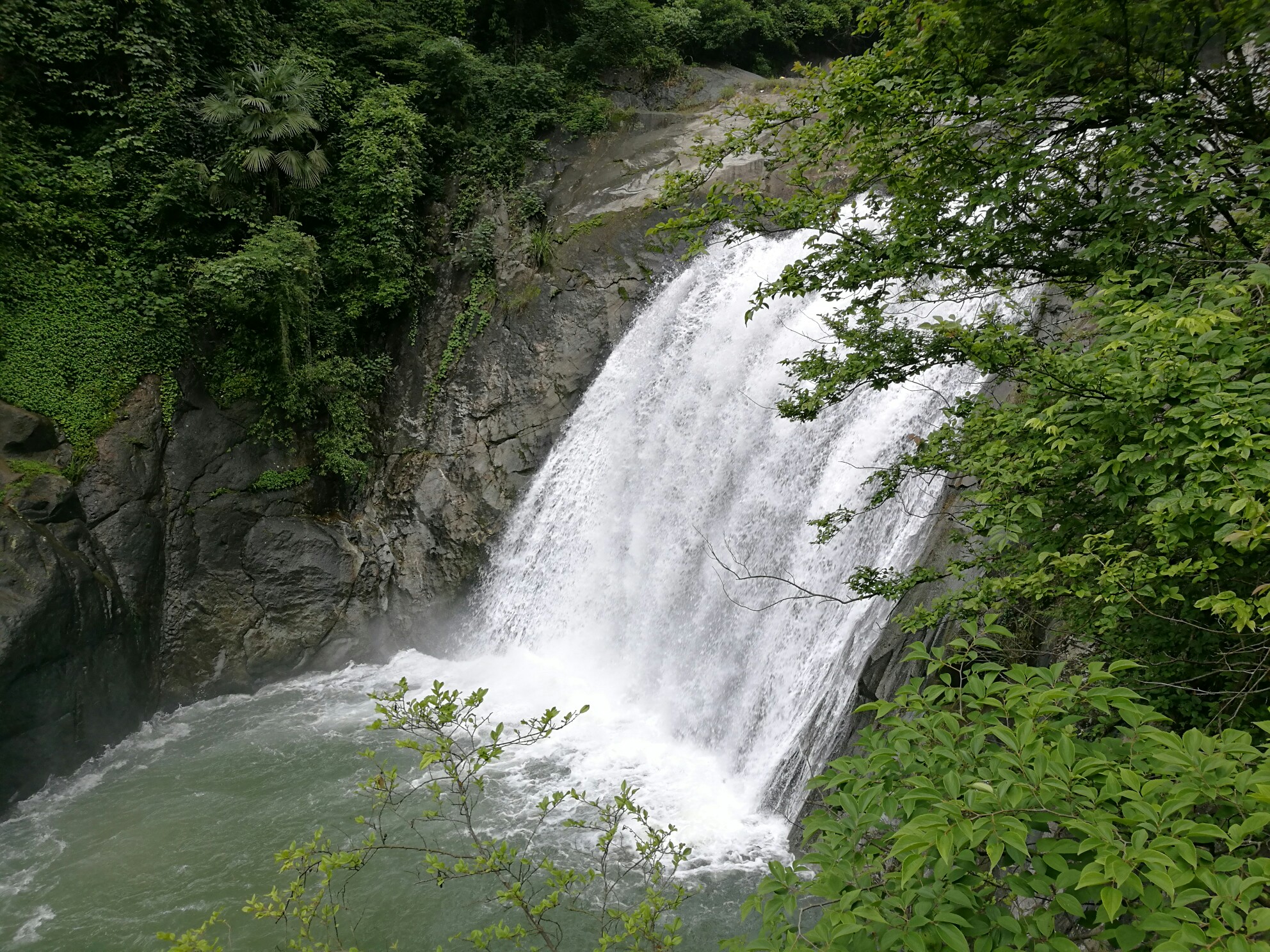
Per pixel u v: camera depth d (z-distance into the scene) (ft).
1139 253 18.45
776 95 70.18
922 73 18.99
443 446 60.08
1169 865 7.48
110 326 49.29
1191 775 8.73
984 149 20.81
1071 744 9.14
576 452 55.98
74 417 46.93
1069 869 8.54
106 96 51.57
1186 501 11.54
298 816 36.24
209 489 51.93
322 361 59.47
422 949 27.58
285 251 52.85
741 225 23.43
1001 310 31.60
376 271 62.54
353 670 54.03
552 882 14.56
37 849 34.63
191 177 52.16
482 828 33.81
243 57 60.18
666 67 81.56
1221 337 12.75
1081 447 14.55
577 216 63.16
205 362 52.90
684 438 50.65
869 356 23.16
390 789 14.85
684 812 34.63
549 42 79.41
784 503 42.80
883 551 35.32
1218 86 18.01
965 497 17.85
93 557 44.96
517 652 53.57
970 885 9.15
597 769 38.83
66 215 49.19
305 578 53.98
